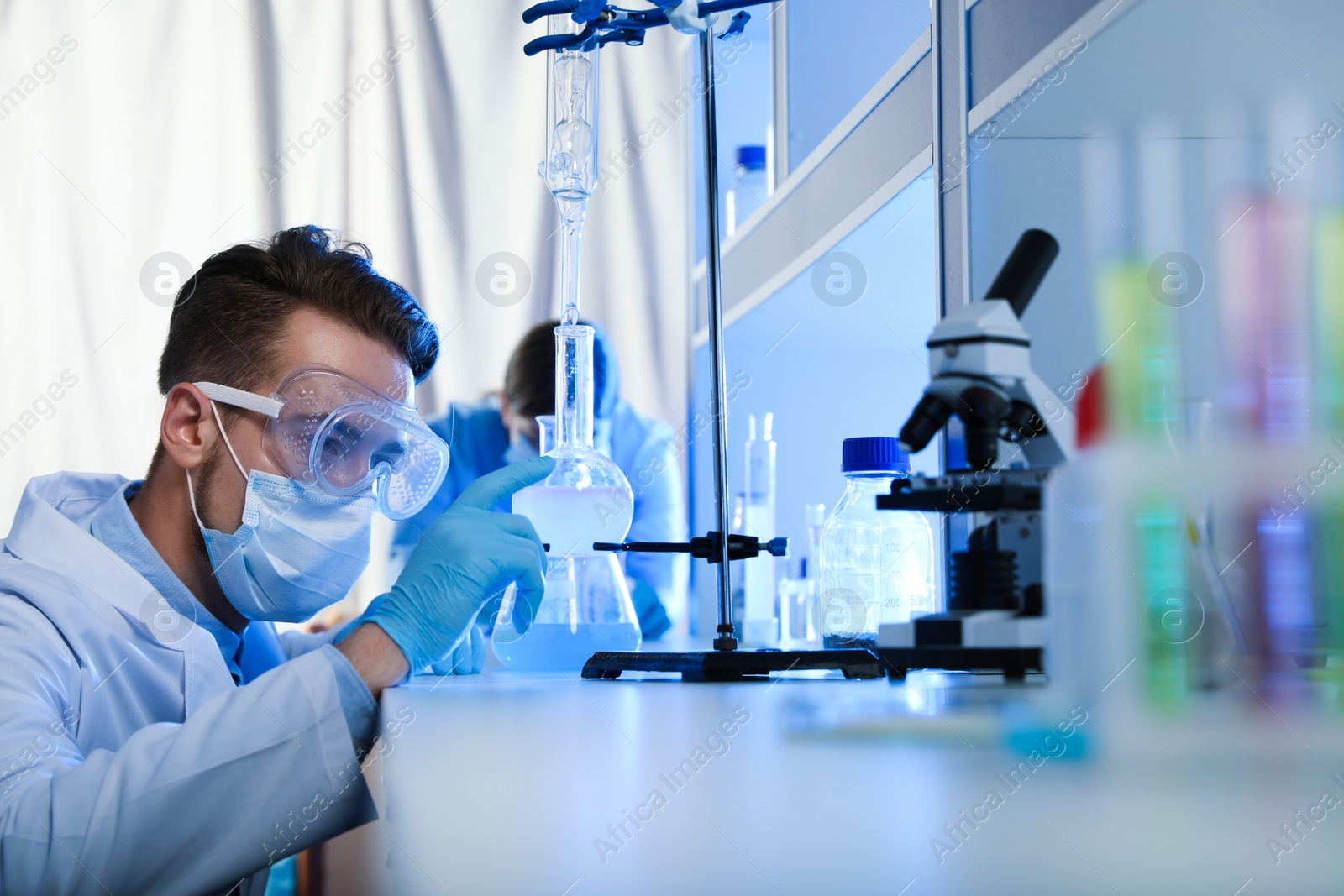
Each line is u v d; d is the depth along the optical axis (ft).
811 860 1.29
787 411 6.97
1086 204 3.83
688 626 9.65
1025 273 2.69
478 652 4.26
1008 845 1.30
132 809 2.92
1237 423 2.71
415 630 3.41
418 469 4.41
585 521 3.84
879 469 3.73
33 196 10.19
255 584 4.39
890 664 2.60
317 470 4.07
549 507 3.84
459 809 1.54
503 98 10.96
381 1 10.83
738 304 7.25
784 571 6.11
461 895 1.31
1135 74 3.32
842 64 6.59
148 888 2.97
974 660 2.53
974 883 1.22
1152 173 3.80
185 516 4.42
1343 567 2.47
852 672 3.00
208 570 4.55
